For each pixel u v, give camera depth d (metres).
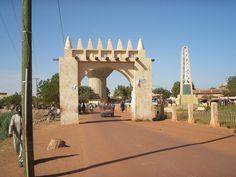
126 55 31.95
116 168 10.12
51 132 24.83
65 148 15.24
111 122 31.55
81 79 31.39
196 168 9.46
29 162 8.64
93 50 31.39
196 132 19.66
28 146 8.62
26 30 8.48
